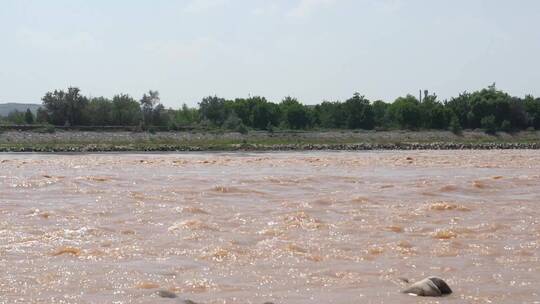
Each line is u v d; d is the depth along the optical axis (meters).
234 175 34.91
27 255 12.97
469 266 12.12
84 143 87.12
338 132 106.62
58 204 21.39
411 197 23.84
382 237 15.23
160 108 109.81
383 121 127.31
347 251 13.53
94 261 12.44
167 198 23.20
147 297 9.73
